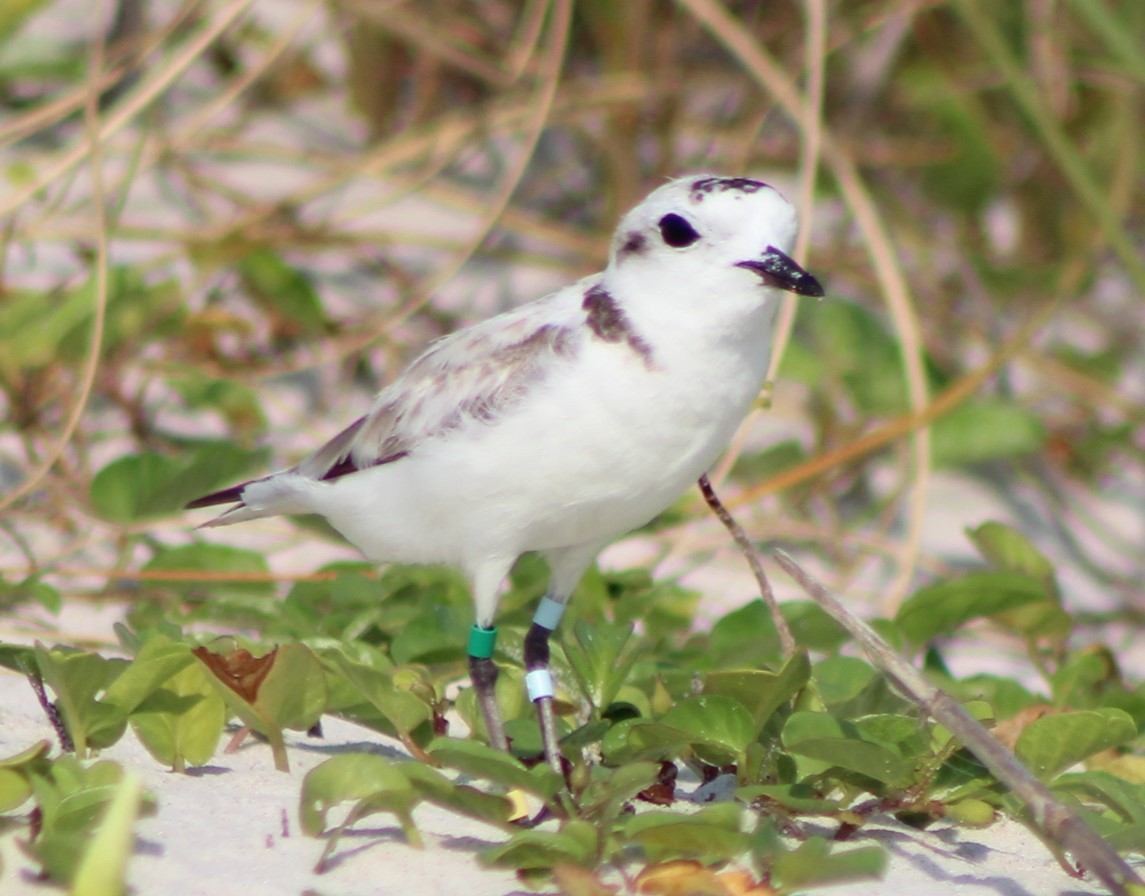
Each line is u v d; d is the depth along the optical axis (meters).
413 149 15.31
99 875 4.71
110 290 12.55
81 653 6.73
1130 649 12.00
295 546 11.86
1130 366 15.41
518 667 8.22
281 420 13.40
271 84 16.80
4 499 11.48
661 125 15.54
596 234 15.45
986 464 14.34
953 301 15.62
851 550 12.91
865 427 13.66
